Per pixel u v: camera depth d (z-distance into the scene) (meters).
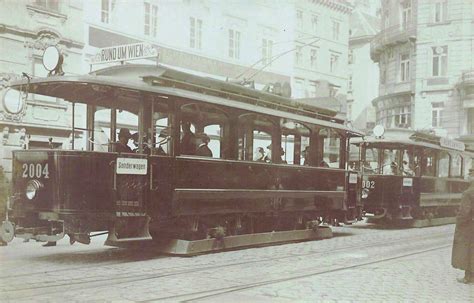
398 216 18.67
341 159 15.87
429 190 20.17
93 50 21.64
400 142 18.89
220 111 11.70
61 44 20.56
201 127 11.30
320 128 14.88
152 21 22.50
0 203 11.55
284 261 10.66
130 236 10.00
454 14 23.94
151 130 10.38
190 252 10.91
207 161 11.34
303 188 14.12
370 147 19.42
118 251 11.53
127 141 10.89
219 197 11.59
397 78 26.78
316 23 26.88
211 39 23.09
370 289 8.15
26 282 8.05
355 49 44.75
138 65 11.23
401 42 26.52
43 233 9.66
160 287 7.94
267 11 24.02
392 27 26.91
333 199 15.30
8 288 7.68
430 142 20.67
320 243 13.96
